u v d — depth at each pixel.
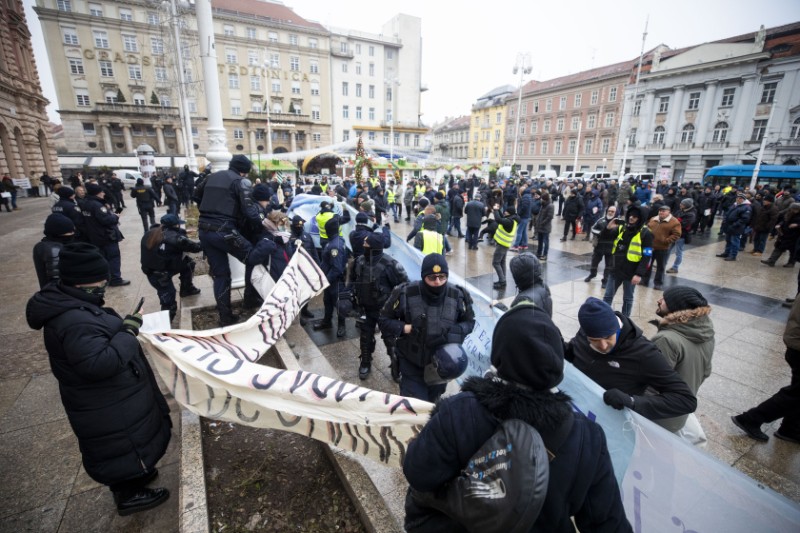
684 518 1.81
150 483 2.66
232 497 2.52
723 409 3.75
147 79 48.47
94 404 2.08
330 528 2.31
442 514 1.28
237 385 2.50
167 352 2.54
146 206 11.62
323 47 58.03
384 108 66.25
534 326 1.11
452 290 2.81
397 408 2.39
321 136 60.19
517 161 62.44
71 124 46.53
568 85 52.84
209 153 5.98
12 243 10.14
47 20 43.78
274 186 15.47
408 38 67.06
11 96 23.16
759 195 13.79
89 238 6.22
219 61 52.38
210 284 6.53
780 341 5.19
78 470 2.75
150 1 18.08
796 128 17.16
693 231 13.59
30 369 3.98
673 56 32.00
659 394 2.16
